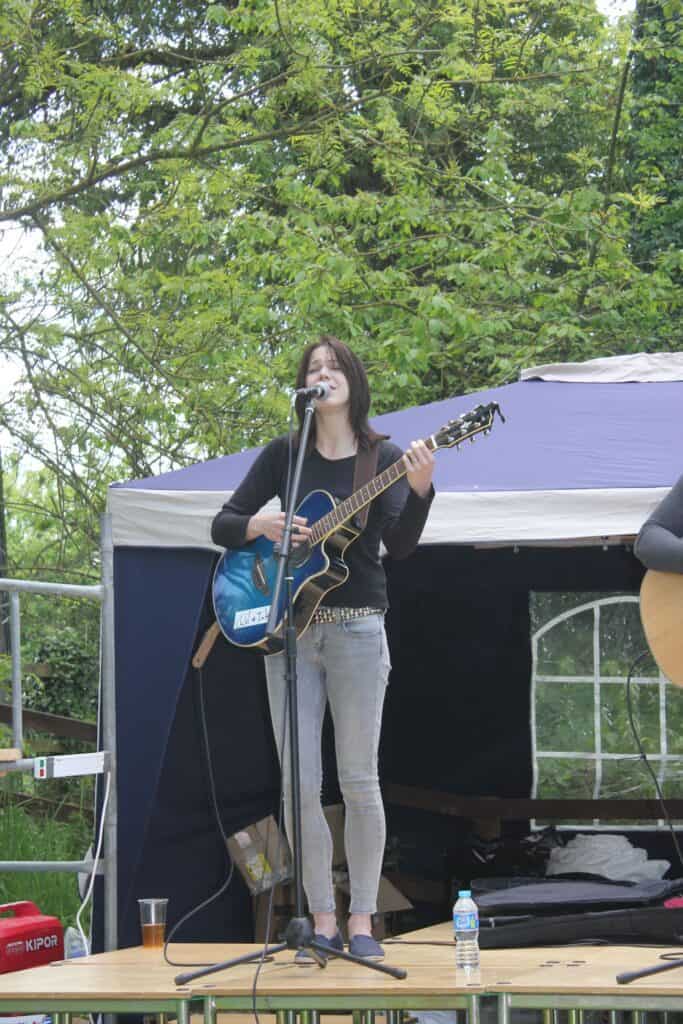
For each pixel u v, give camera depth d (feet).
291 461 13.57
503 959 13.98
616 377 21.79
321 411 13.32
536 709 23.66
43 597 40.40
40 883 27.40
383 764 24.32
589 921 16.14
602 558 23.56
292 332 37.88
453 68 35.53
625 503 16.26
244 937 20.22
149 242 37.06
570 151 49.60
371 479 13.12
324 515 13.06
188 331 35.06
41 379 36.06
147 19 43.57
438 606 24.12
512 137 39.50
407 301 37.86
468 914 13.12
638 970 12.18
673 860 22.85
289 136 35.91
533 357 39.19
